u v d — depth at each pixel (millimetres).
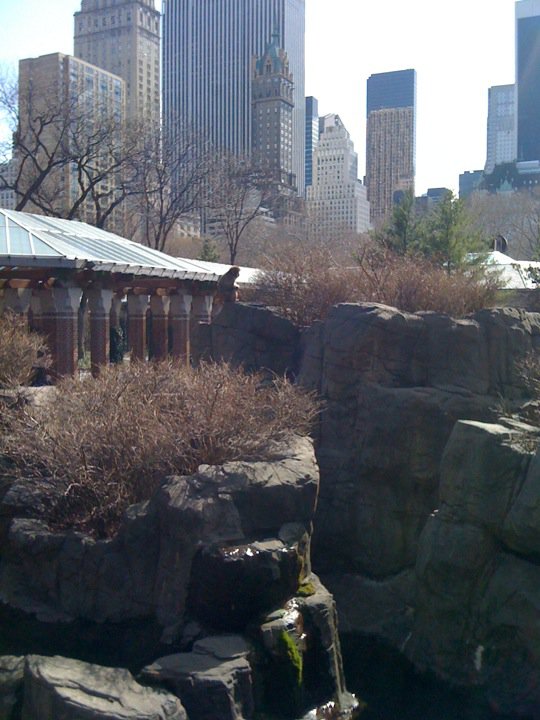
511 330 14227
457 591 10672
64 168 45219
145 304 25172
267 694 8047
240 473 9133
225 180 50188
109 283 20250
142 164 45656
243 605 8305
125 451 10102
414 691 10562
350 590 12828
